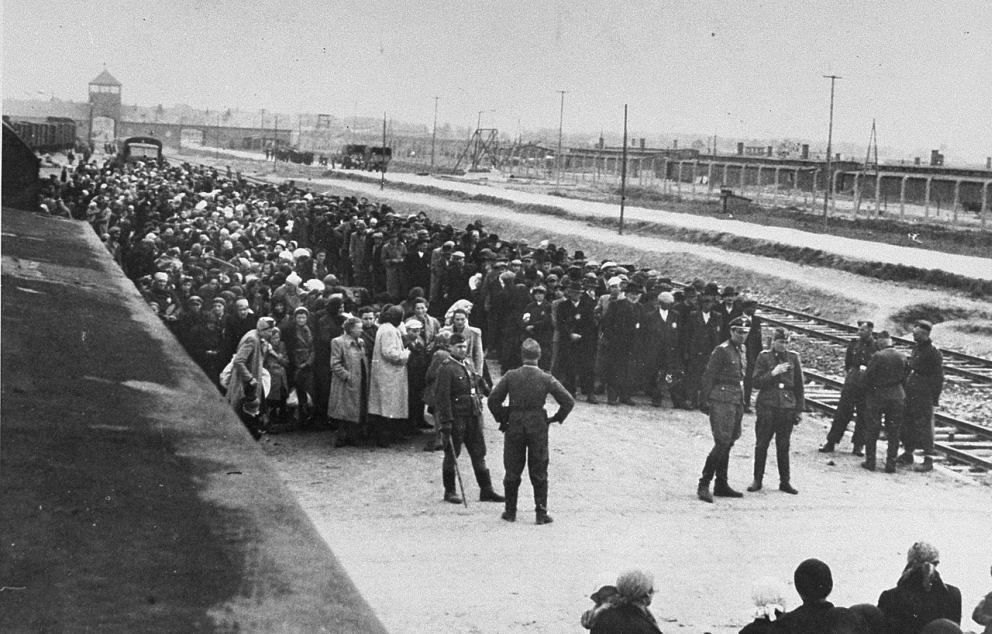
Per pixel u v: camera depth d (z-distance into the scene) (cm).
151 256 1900
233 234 2269
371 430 1388
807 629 604
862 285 3075
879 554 1012
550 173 10294
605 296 1772
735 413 1195
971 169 5034
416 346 1399
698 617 802
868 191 6762
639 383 1761
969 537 1098
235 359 1260
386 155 9344
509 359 1730
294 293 1550
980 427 1617
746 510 1159
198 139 13000
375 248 2362
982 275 2933
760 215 5425
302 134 15962
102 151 7469
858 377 1488
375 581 842
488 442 1415
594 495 1175
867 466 1428
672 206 5997
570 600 820
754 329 1778
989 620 702
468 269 2014
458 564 901
